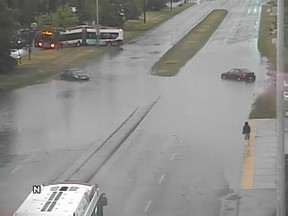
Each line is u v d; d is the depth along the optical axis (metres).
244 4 194.00
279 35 27.69
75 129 58.50
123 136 55.19
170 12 183.62
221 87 79.25
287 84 61.75
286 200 34.03
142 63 101.44
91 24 144.00
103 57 110.31
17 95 78.06
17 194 39.88
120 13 150.88
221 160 46.56
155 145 51.75
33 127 59.88
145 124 59.84
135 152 49.62
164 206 37.00
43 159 48.34
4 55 93.75
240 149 49.50
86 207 23.44
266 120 59.22
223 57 104.12
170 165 45.62
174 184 41.12
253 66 94.06
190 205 37.03
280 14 27.48
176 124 59.50
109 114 64.94
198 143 52.09
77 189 24.41
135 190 40.12
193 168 44.69
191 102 70.31
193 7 196.50
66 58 109.31
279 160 28.55
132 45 124.19
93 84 84.69
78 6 151.25
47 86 84.44
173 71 92.94
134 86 81.88
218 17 162.00
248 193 38.75
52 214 21.84
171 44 122.44
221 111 64.81
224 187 40.19
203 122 60.06
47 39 124.69
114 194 39.34
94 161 47.22
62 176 43.50
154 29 147.25
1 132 57.91
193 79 85.75
